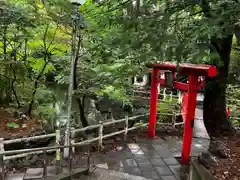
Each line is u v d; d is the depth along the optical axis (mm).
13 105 7195
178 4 2883
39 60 6973
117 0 3627
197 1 2646
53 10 5418
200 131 8477
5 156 4578
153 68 7195
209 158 4098
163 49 2598
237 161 4035
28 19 5789
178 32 2668
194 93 5676
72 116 7211
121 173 4633
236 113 9398
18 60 6820
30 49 7000
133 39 2908
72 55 4812
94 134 7352
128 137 7508
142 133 8008
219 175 3590
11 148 5141
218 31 2322
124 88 8195
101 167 5137
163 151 6555
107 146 6602
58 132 4988
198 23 2535
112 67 5871
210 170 3771
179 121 9453
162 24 2684
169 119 9570
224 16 2367
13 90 6801
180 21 2840
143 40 2719
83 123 7074
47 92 7246
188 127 5773
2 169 3645
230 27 2332
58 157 4707
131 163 5719
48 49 6961
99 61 5414
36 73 7844
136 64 5902
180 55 2416
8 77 6863
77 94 6391
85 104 8828
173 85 6859
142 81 15109
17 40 6340
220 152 4328
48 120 6508
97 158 5758
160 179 5070
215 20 2344
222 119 5168
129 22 2969
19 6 5824
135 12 3080
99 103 9562
